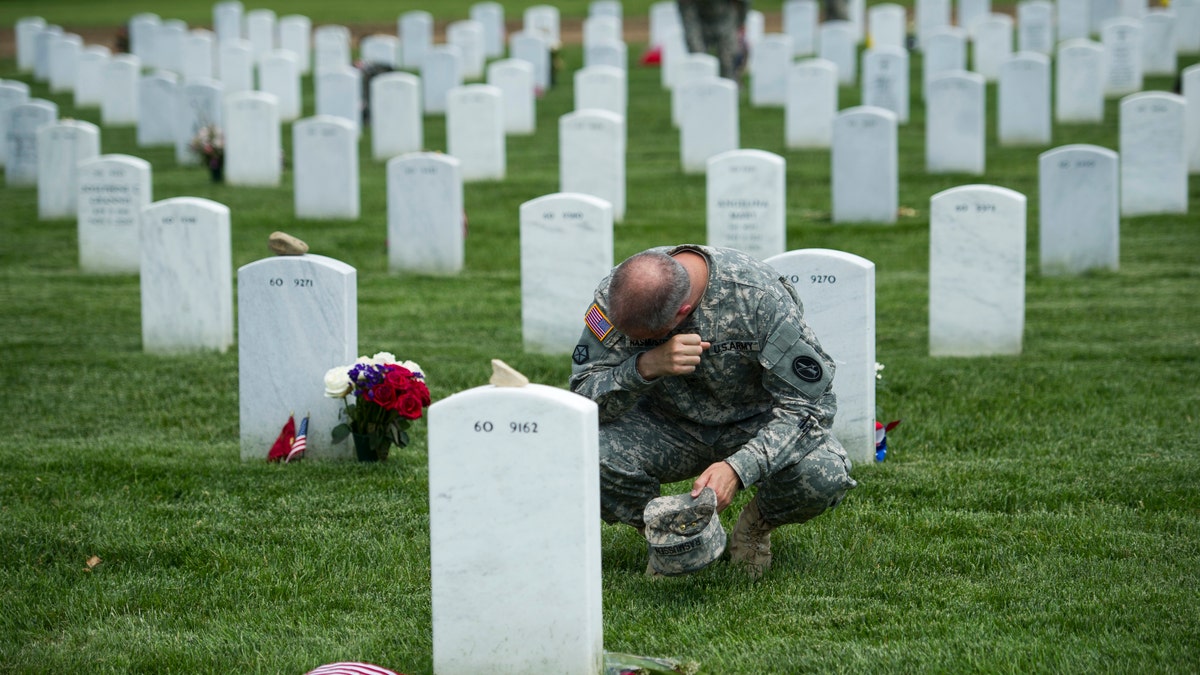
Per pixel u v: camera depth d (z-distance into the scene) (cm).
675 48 5428
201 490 1312
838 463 975
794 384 944
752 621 966
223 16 6894
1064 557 1083
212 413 1627
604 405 951
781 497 984
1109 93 4712
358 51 6894
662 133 4409
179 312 1875
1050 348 1852
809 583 1039
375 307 2242
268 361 1398
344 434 1385
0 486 1327
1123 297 2169
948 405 1587
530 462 840
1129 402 1580
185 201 1852
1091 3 6084
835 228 2814
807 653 905
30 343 1984
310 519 1221
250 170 3516
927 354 1847
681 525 949
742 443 1001
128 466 1387
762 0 8569
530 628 856
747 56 5497
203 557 1135
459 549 855
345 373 1366
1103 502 1231
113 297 2333
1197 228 2691
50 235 2895
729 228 2273
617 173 2931
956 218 1781
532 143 4312
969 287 1795
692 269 930
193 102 3850
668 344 911
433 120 4828
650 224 2908
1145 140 2808
